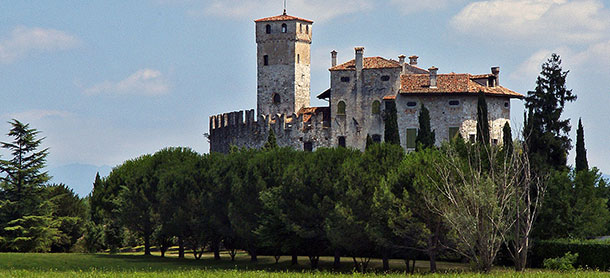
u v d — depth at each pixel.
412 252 78.38
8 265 89.75
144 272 70.50
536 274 66.81
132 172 115.94
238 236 95.75
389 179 77.19
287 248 85.88
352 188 80.19
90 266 90.44
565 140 113.19
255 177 91.62
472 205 70.38
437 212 71.56
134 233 120.00
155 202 106.75
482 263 71.88
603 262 74.75
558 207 84.62
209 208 97.50
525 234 72.31
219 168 100.31
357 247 80.00
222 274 68.00
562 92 114.75
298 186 83.50
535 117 112.56
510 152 85.06
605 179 89.56
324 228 80.81
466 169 76.12
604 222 87.25
